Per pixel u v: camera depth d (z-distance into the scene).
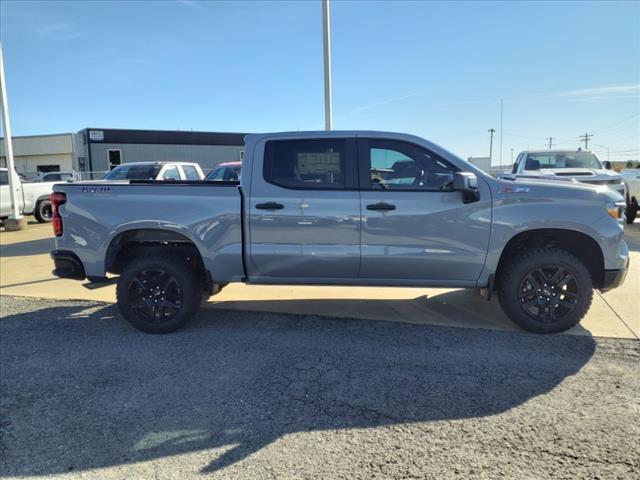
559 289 4.94
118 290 5.30
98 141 41.62
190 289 5.24
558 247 5.21
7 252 11.31
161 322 5.29
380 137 5.08
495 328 5.28
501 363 4.37
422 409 3.59
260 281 5.26
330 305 6.24
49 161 43.44
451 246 4.95
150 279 5.32
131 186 5.28
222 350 4.81
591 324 5.35
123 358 4.67
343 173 5.06
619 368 4.24
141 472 2.93
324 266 5.10
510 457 2.99
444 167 4.98
